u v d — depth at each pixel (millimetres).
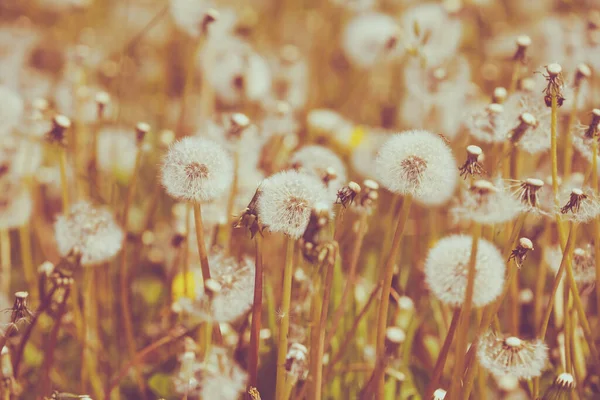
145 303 1192
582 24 1336
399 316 1078
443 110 1271
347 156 1436
